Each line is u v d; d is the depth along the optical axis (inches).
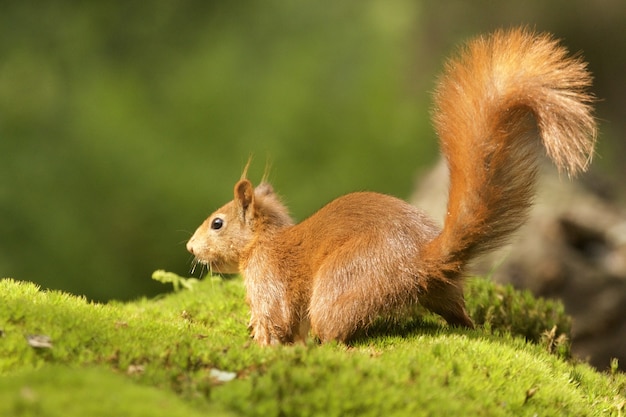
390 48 1201.4
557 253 553.9
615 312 524.4
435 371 267.4
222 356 258.7
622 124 1226.6
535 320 384.5
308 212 1017.5
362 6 1255.5
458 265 312.8
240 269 364.5
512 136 309.4
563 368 322.0
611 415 299.0
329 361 255.3
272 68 1161.4
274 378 243.0
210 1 1221.1
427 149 1096.8
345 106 1123.9
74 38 1136.2
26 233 924.0
